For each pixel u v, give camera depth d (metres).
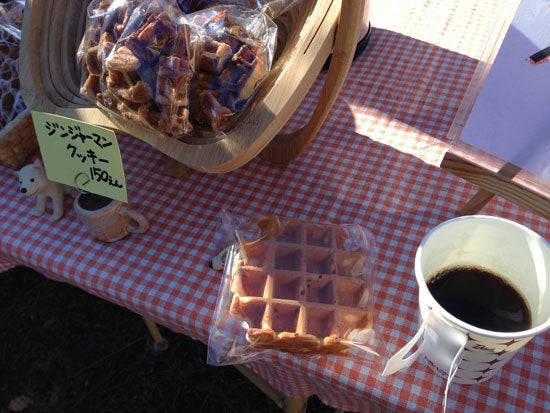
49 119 0.74
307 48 0.68
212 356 0.67
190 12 0.79
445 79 1.04
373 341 0.66
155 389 1.47
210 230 0.85
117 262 0.81
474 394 0.65
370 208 0.87
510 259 0.64
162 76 0.68
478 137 0.67
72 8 0.88
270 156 0.93
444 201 0.86
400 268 0.79
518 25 0.59
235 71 0.69
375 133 0.97
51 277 0.91
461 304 0.63
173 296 0.77
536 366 0.68
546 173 0.64
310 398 1.39
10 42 1.00
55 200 0.86
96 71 0.76
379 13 1.19
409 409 0.65
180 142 0.72
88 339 1.58
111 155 0.73
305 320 0.64
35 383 1.50
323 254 0.72
